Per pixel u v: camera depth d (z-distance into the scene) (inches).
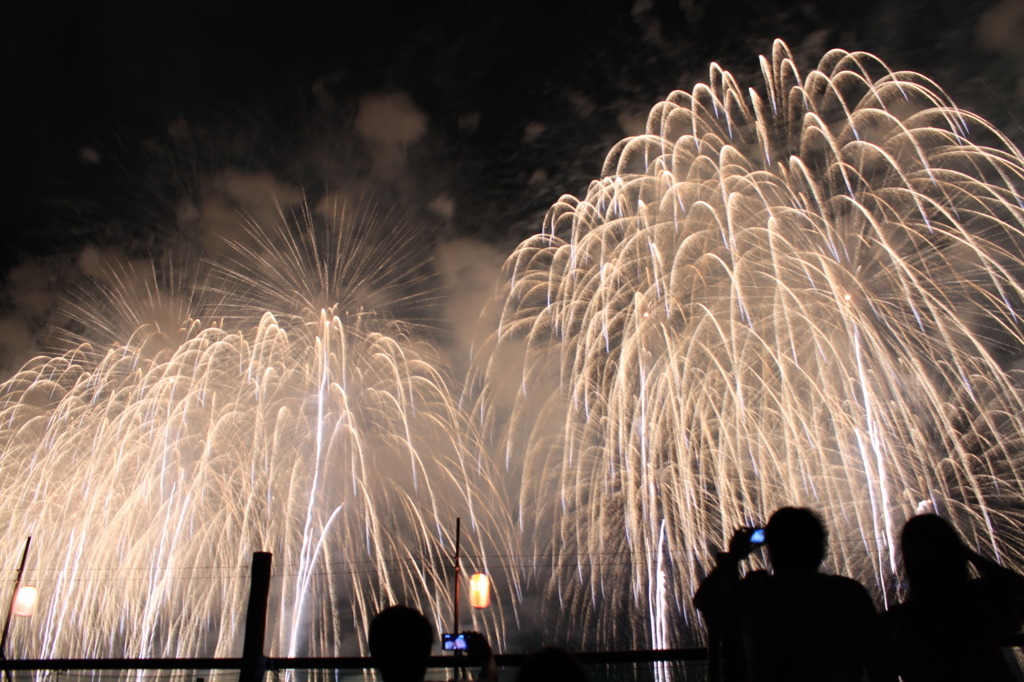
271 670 232.7
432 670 249.1
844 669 137.1
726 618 161.8
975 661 136.0
